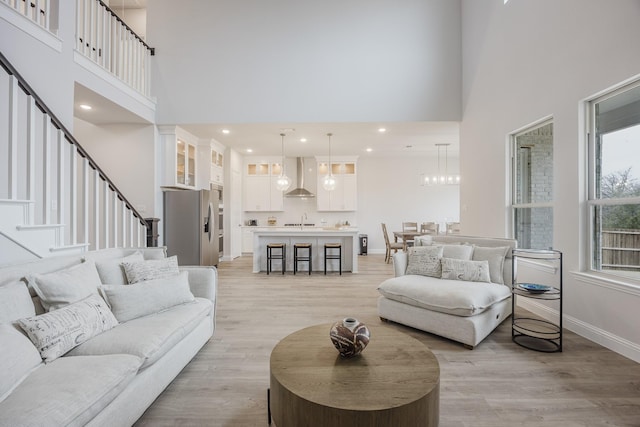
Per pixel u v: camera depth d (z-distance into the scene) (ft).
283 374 4.95
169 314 7.16
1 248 7.12
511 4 12.43
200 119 17.11
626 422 5.52
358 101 16.88
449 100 16.74
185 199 18.19
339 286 15.53
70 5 11.24
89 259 7.79
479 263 10.11
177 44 17.07
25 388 4.17
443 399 6.20
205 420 5.63
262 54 17.01
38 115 9.82
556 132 10.09
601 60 8.45
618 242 8.45
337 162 27.50
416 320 9.44
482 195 14.75
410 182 28.53
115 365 4.91
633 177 8.08
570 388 6.54
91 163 10.09
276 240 19.65
